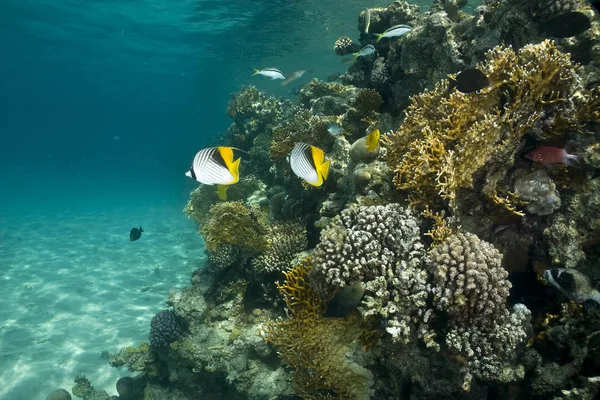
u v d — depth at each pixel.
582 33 1.52
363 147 1.90
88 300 4.09
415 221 1.40
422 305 1.20
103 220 8.40
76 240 6.50
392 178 1.63
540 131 1.41
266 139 3.76
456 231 1.38
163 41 11.53
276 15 7.99
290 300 1.51
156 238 6.48
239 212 2.26
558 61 1.33
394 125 2.29
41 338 3.36
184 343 2.29
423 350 1.26
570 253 1.33
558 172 1.41
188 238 6.34
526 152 1.43
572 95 1.38
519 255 1.45
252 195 3.45
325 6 7.30
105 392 2.67
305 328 1.43
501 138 1.37
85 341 3.33
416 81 2.28
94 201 11.95
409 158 1.46
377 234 1.35
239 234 2.22
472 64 1.95
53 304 4.00
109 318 3.71
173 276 4.74
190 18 8.89
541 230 1.41
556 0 1.61
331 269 1.29
